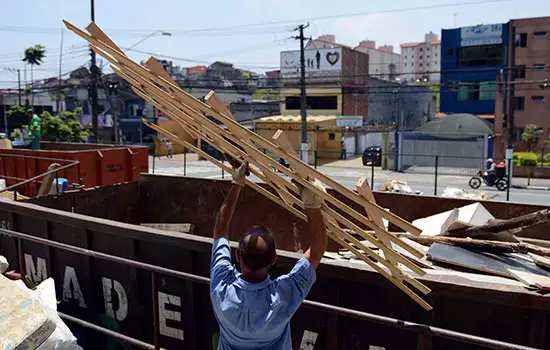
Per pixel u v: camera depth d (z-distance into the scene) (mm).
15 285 3303
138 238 4031
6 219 5305
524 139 43156
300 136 44844
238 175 2803
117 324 4340
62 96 60781
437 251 3791
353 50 52094
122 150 12688
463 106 51531
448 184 28141
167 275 3891
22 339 2857
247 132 2486
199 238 3742
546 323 2654
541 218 3787
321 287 3270
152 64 2600
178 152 50594
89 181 11758
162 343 3996
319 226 2516
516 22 45469
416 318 2988
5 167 12367
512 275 3277
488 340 2467
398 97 60594
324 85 50812
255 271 2348
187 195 7453
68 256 4672
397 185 12359
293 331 3385
